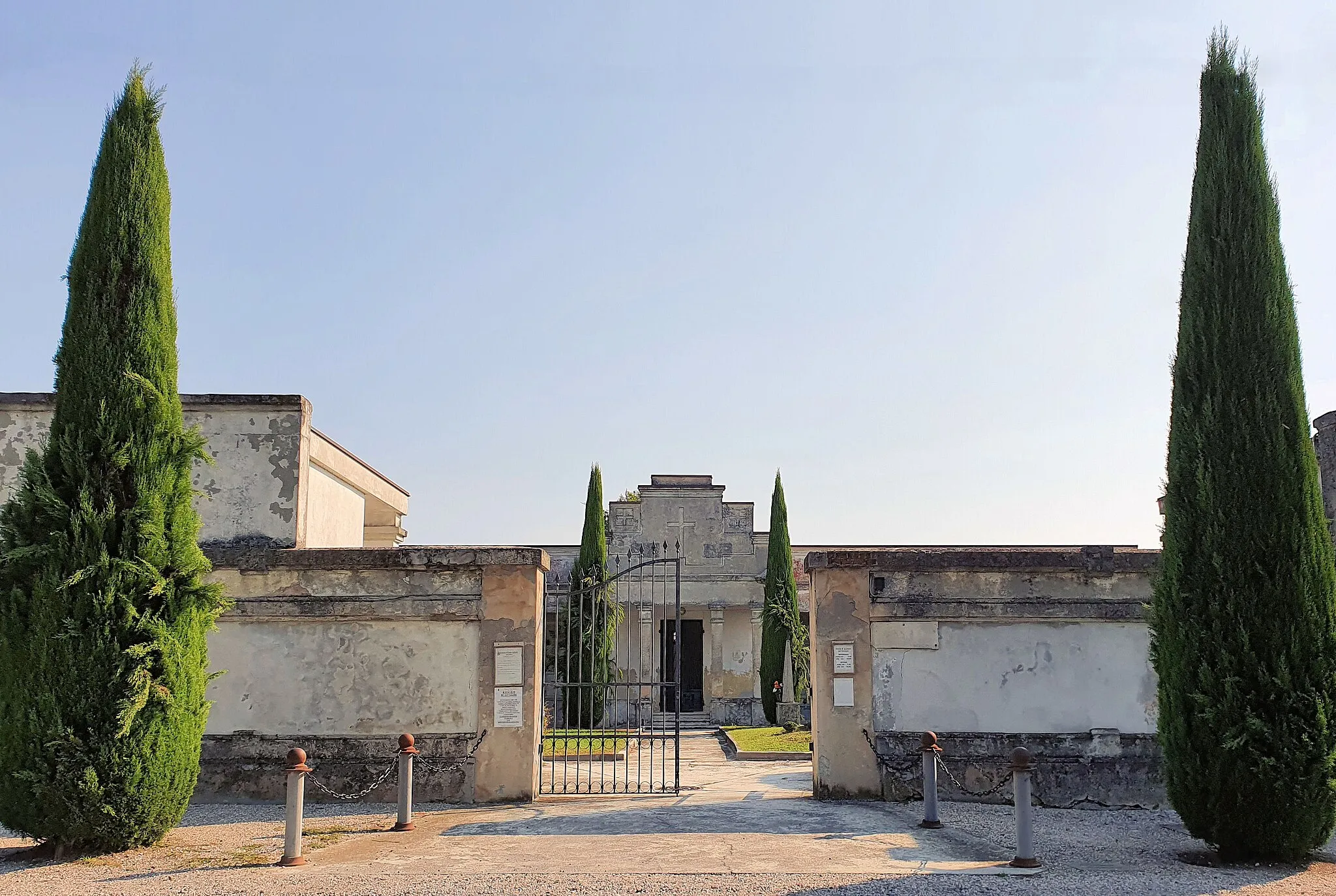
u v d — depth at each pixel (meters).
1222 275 10.46
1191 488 10.25
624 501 36.09
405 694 13.48
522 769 13.27
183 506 10.71
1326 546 9.96
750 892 8.16
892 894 8.12
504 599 13.60
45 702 9.75
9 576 10.10
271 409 14.76
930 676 13.54
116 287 10.62
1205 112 10.91
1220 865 9.54
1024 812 9.36
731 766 20.52
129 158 10.90
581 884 8.42
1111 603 13.56
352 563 13.70
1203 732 9.78
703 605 34.25
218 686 13.51
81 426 10.32
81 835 9.78
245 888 8.38
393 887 8.37
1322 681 9.60
